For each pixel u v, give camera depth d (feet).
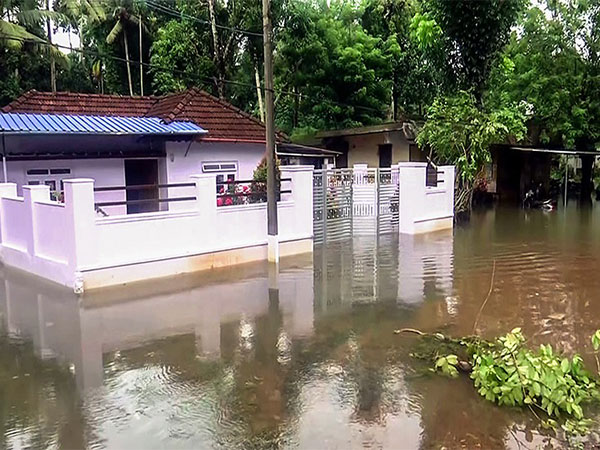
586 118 69.36
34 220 29.78
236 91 77.51
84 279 26.50
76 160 39.09
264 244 34.32
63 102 44.04
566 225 50.34
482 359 15.89
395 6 80.69
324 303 24.81
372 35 80.74
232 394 15.35
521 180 73.77
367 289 27.30
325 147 69.77
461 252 37.37
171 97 48.19
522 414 14.07
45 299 25.21
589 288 27.25
